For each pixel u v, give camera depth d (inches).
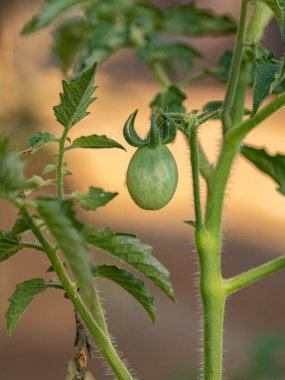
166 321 87.3
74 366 24.4
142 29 35.7
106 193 21.8
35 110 56.6
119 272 22.3
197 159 23.5
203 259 24.4
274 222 120.5
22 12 60.3
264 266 24.5
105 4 35.7
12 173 19.0
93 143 22.5
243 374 51.1
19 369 74.4
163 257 105.8
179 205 120.2
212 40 167.8
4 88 56.5
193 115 23.1
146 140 23.8
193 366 60.4
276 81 23.7
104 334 22.9
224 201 26.3
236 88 26.7
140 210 116.1
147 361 81.4
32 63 58.9
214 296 24.4
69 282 22.1
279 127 147.7
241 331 88.1
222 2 165.9
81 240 18.1
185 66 36.1
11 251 22.1
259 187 130.6
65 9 34.4
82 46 36.9
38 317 80.6
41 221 21.6
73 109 21.8
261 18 29.6
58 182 21.8
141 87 150.3
